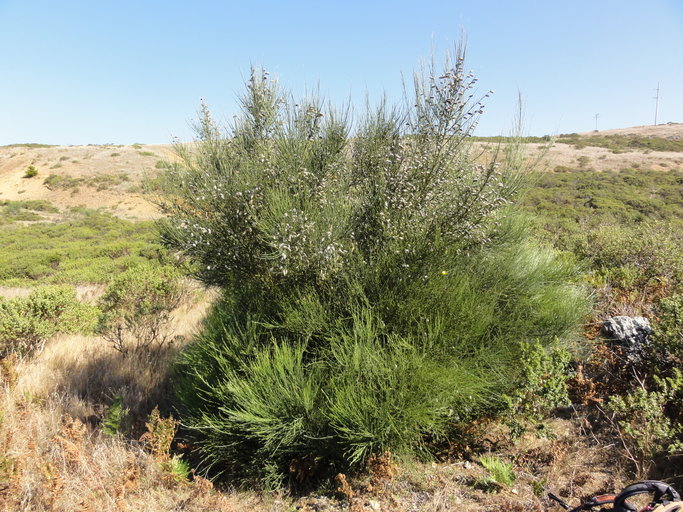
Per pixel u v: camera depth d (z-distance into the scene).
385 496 2.70
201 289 8.23
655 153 59.62
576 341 3.86
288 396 2.96
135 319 5.78
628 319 3.86
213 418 3.14
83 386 4.57
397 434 2.83
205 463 3.30
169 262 8.32
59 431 3.23
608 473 2.72
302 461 3.02
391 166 3.51
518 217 4.10
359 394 2.93
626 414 2.94
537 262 4.31
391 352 3.06
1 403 3.34
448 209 3.46
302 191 3.65
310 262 3.41
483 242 3.57
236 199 3.71
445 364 3.12
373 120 4.11
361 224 3.74
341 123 4.19
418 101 3.55
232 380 3.11
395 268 3.36
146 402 4.31
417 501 2.64
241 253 3.86
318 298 3.48
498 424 3.35
